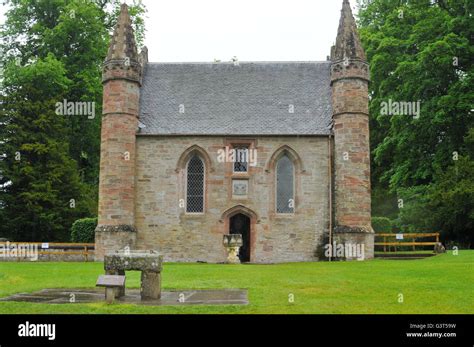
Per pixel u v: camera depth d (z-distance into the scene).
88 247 34.09
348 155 31.95
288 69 37.84
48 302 14.02
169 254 33.22
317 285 17.03
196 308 12.92
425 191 38.28
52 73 42.00
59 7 45.72
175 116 35.00
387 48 41.38
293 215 33.19
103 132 33.16
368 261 28.42
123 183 32.47
